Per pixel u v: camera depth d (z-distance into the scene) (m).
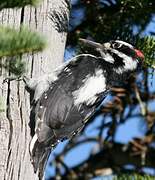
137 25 12.32
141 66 11.93
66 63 10.80
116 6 12.51
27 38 5.68
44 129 9.94
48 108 10.15
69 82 10.59
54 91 10.34
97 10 12.58
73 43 12.42
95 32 12.38
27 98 9.83
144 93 13.83
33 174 9.46
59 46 10.59
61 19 10.63
